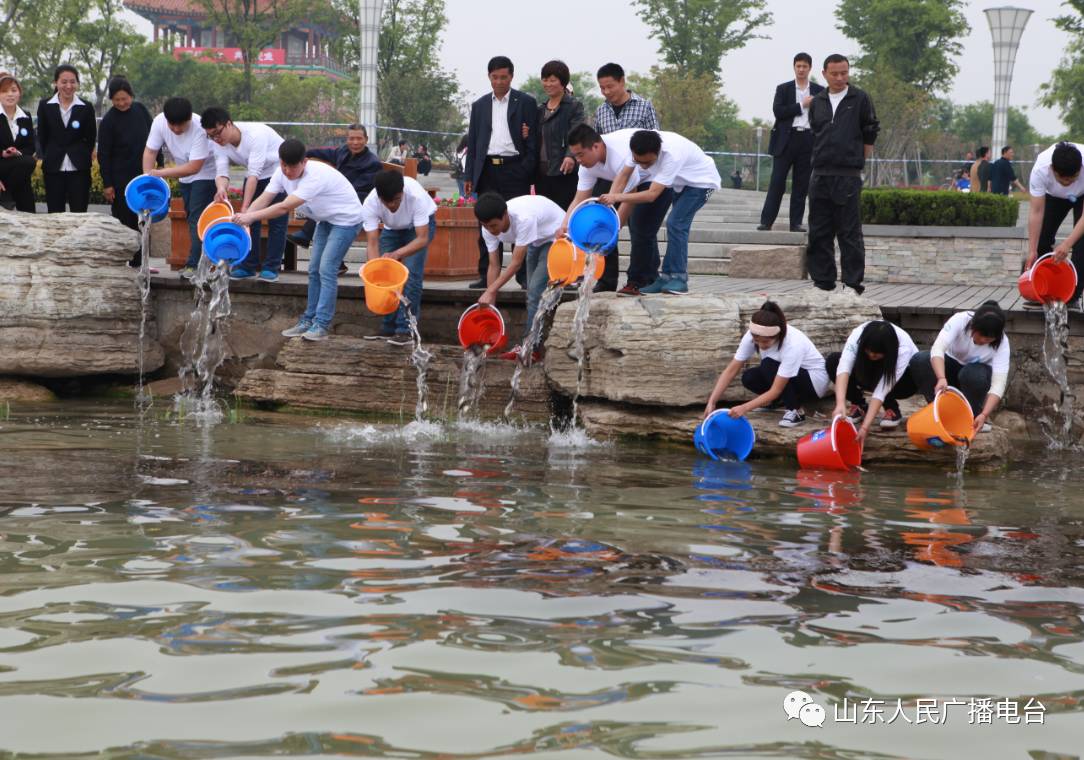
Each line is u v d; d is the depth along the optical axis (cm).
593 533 560
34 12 4628
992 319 791
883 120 4425
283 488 650
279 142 1081
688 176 930
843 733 329
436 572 481
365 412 980
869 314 924
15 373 1049
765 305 819
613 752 311
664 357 880
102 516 568
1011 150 2253
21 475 670
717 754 312
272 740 314
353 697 344
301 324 1024
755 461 809
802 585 477
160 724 323
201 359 1059
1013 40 2423
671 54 5819
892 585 482
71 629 400
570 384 916
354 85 5122
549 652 387
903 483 735
